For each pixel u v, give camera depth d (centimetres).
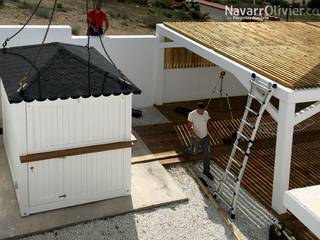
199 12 4059
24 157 772
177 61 1430
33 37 1202
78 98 784
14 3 3055
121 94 811
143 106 1427
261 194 935
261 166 1063
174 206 885
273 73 875
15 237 759
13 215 816
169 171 1030
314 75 871
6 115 966
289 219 845
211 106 1455
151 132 1223
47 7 3123
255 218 857
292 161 1099
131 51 1351
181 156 1090
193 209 879
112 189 878
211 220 846
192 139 1005
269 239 798
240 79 949
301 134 1274
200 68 1470
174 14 3956
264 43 1166
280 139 829
